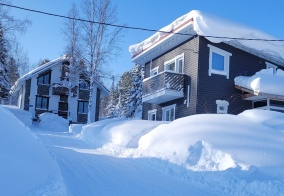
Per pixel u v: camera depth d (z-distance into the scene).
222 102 19.66
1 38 29.80
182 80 20.56
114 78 32.44
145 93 22.97
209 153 9.54
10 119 6.25
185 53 20.84
